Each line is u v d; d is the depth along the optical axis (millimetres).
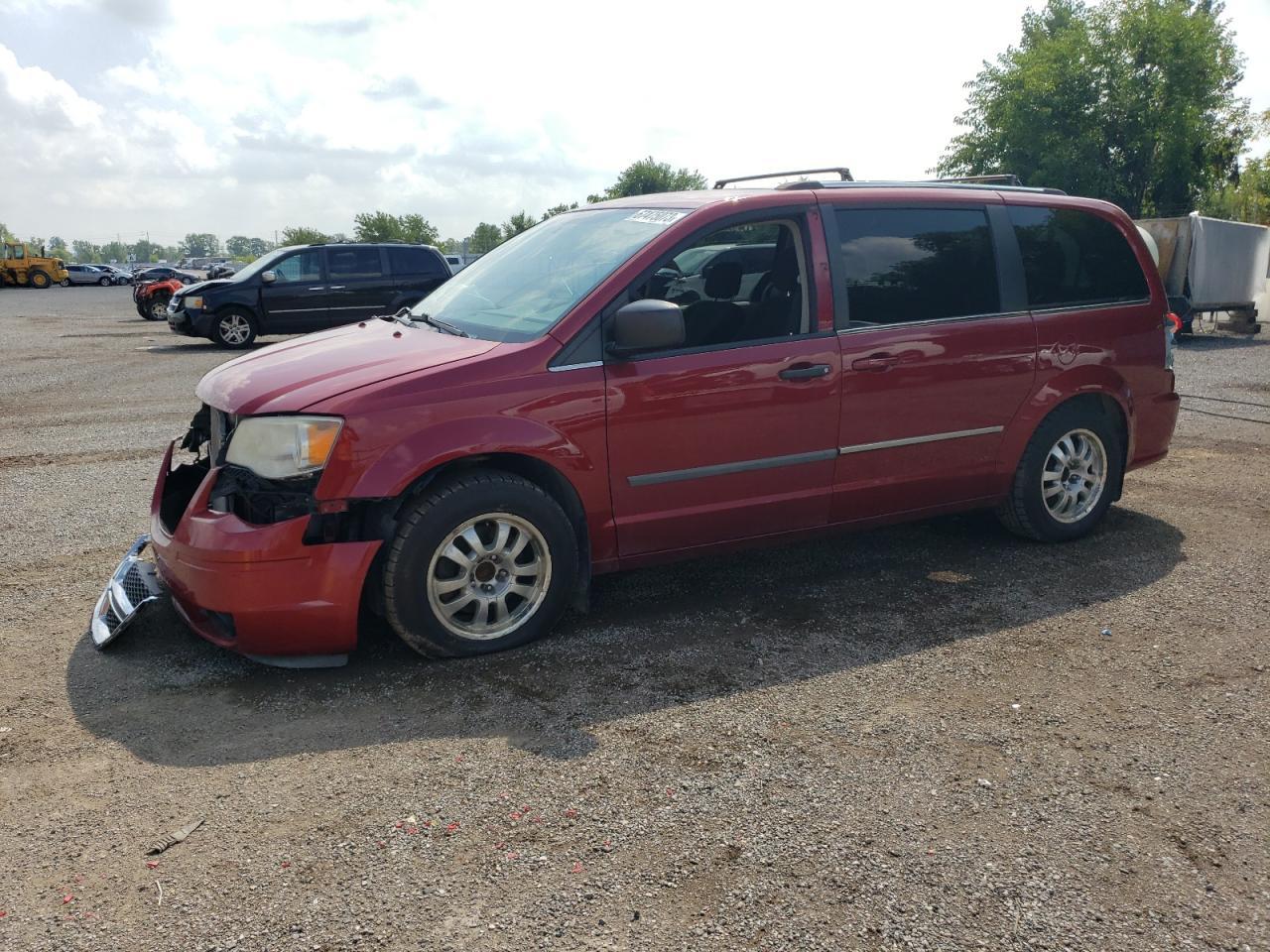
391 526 3719
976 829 2824
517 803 2932
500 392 3807
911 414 4684
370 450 3598
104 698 3605
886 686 3723
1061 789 3035
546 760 3180
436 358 3873
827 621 4355
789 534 4582
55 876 2596
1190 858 2711
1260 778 3111
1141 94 34281
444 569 3826
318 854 2689
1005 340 4902
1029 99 35219
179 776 3082
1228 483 6863
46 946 2332
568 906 2479
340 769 3127
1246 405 10438
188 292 17047
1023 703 3596
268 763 3164
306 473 3578
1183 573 4973
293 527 3551
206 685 3715
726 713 3502
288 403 3635
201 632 3768
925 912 2475
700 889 2553
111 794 2980
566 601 4086
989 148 36719
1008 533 5617
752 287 4352
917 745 3289
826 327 4438
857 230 4578
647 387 4047
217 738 3326
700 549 4395
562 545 3988
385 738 3322
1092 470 5406
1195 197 36031
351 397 3625
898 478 4750
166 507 4148
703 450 4215
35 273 56031
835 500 4602
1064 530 5363
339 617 3637
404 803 2930
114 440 8617
